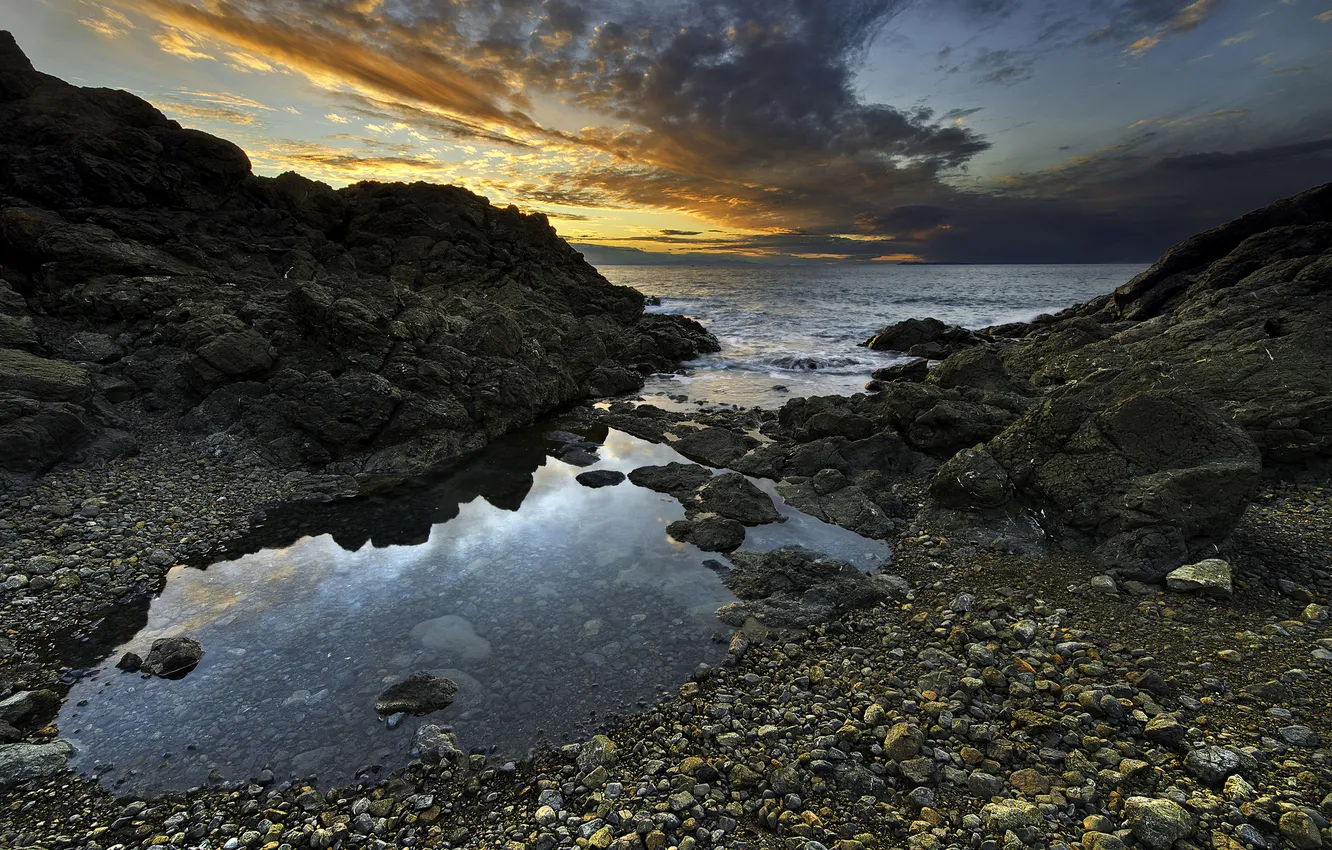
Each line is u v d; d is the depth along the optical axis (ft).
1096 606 30.63
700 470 55.72
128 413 57.21
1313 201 103.09
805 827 18.65
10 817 20.42
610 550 41.16
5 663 28.25
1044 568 35.24
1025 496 41.01
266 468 53.01
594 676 28.02
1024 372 83.46
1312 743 19.69
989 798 19.39
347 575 37.45
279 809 20.94
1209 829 16.90
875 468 54.60
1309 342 49.26
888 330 140.26
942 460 54.13
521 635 31.30
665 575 37.70
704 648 30.14
